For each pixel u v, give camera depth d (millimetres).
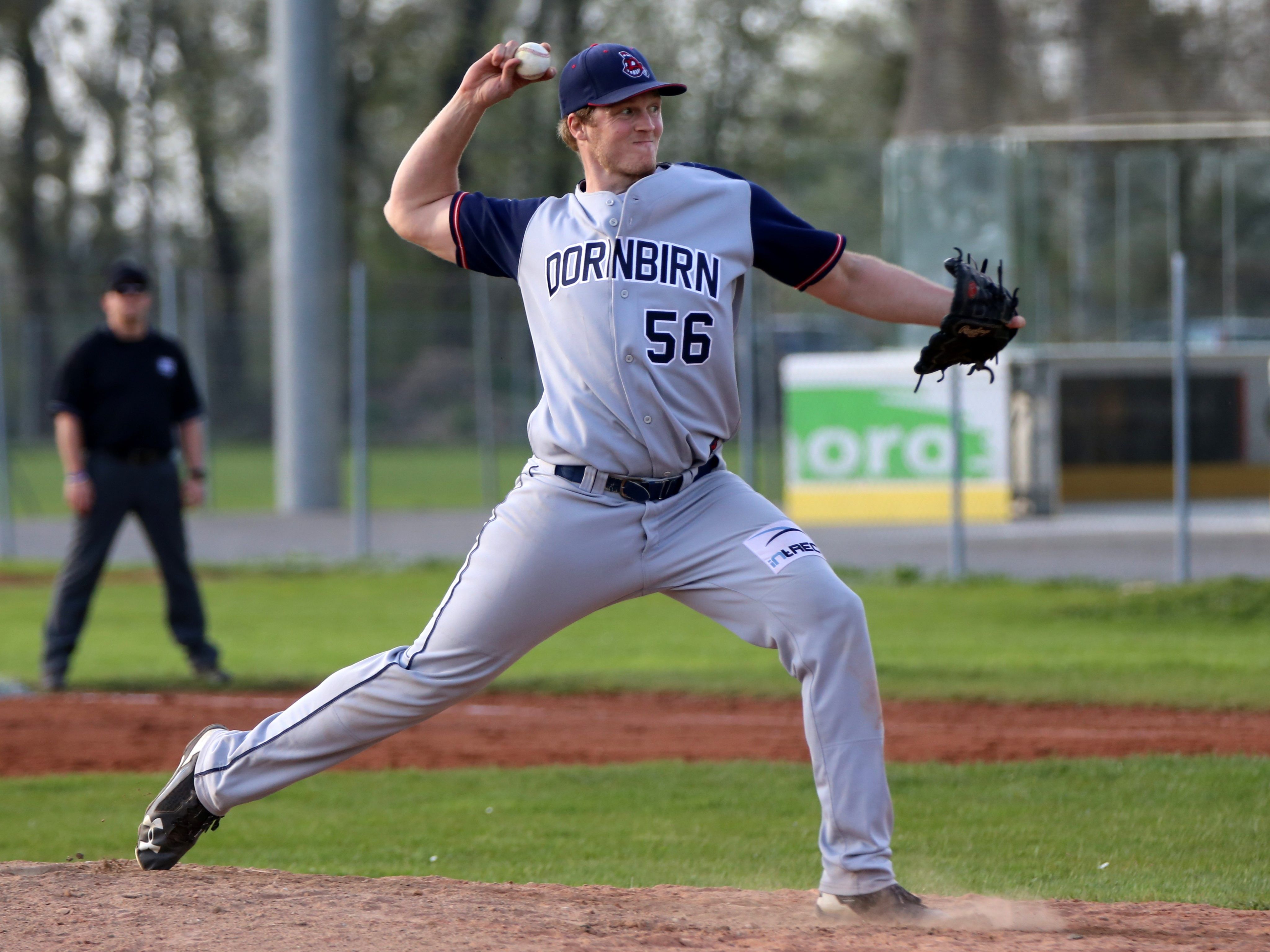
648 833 20328
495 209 13578
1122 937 12781
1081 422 84688
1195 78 77938
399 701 13531
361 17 152000
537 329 13453
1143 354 79188
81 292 152250
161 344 32594
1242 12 77500
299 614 45062
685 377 13016
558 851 19328
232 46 160750
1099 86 78688
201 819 14383
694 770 24656
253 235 173750
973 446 72000
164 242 165500
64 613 32500
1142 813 20766
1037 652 36406
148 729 28547
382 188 158250
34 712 30078
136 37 159750
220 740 14242
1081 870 17578
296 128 84125
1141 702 29953
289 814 21844
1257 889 16375
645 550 13297
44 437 103062
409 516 81000
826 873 13352
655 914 13562
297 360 82250
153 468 32438
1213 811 20812
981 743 26438
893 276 13484
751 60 160500
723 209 13172
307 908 13062
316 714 13734
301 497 82500
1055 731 27438
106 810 22062
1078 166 80750
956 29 80188
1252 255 81000
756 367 79062
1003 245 77500
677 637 40781
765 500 13680
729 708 30719
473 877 17734
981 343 13461
